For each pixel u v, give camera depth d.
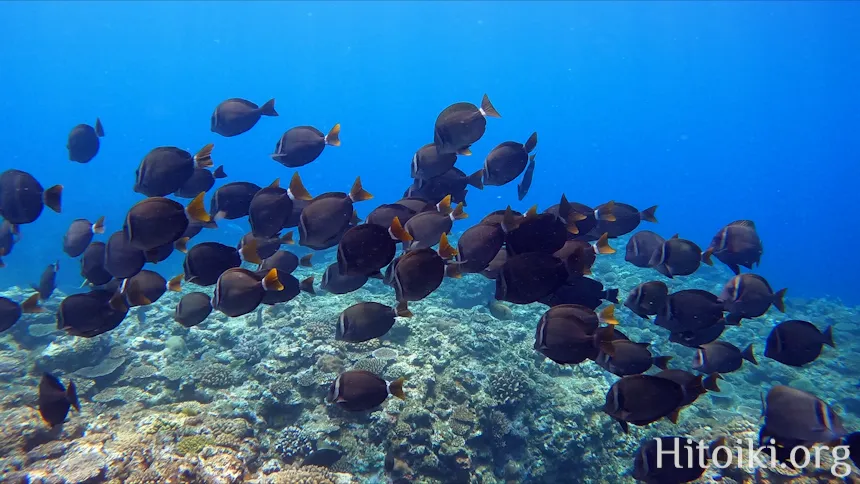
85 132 1.95
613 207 1.61
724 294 1.47
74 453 1.50
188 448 1.61
